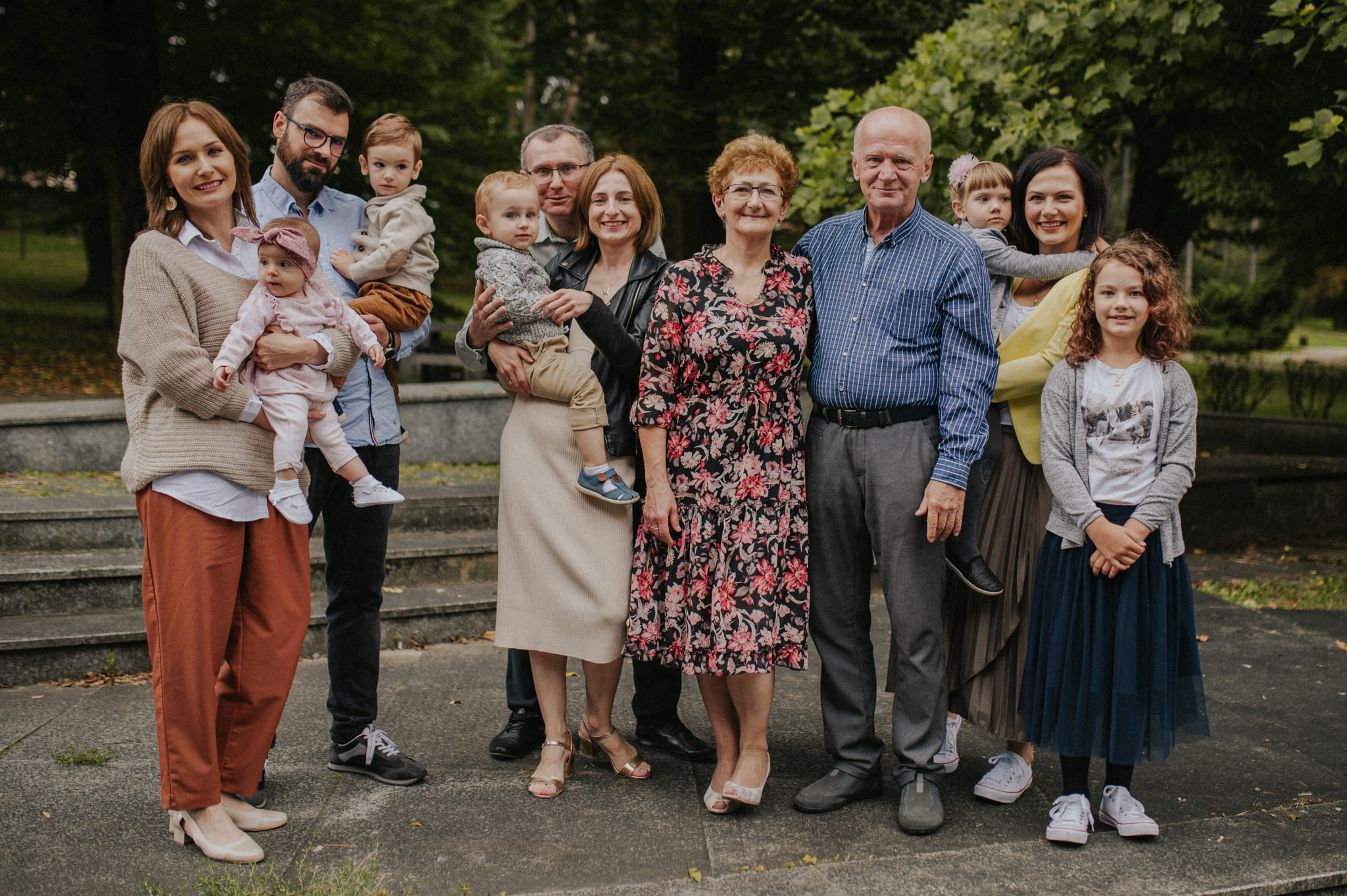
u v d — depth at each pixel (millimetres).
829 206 6238
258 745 2691
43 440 5824
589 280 3197
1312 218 12133
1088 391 2746
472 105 16891
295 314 2574
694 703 3900
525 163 3352
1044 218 3055
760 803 2971
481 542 5258
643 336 3066
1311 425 10570
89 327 14906
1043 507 2945
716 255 2926
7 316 15539
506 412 7469
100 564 4367
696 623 2818
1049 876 2506
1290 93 6914
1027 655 2848
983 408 2754
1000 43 6254
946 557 2924
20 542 4590
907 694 2863
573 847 2672
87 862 2520
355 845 2662
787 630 2840
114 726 3445
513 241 3031
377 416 3062
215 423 2490
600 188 3049
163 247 2432
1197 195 8703
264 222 2986
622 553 2996
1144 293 2689
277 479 2604
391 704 3812
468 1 17688
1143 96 6215
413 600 4719
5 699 3709
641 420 2838
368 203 3221
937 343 2826
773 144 2826
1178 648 2756
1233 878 2500
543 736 3375
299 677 4070
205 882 2406
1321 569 6602
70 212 15461
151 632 2494
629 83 12578
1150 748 2697
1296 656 4578
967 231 3189
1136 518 2656
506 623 3033
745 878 2488
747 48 11711
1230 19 6262
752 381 2801
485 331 3035
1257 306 28906
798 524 2879
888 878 2488
